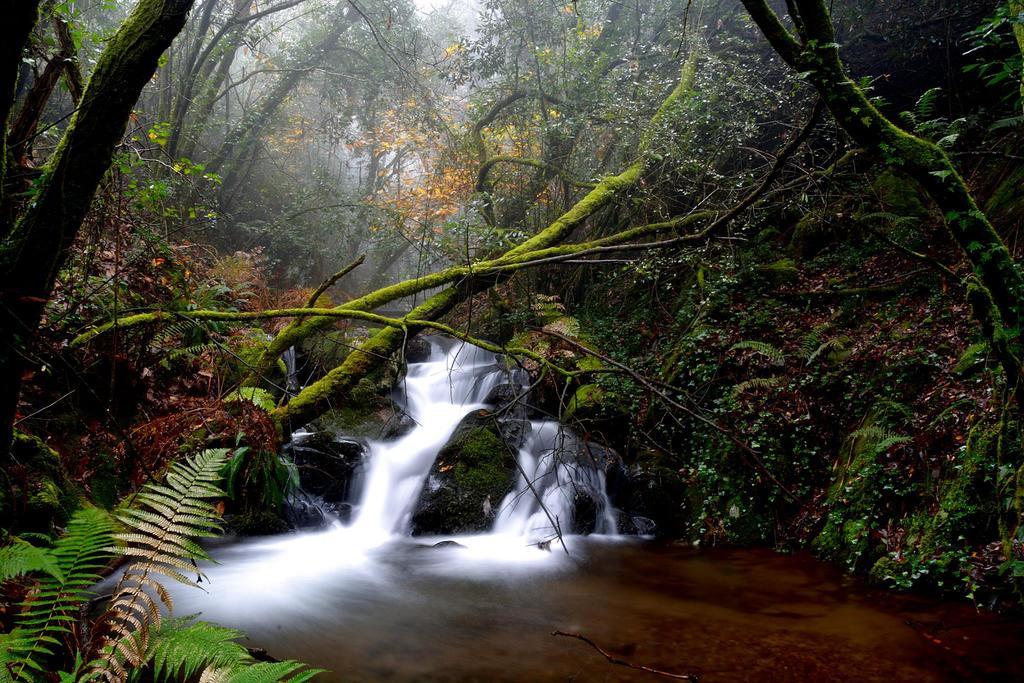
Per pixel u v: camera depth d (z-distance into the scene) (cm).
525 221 1134
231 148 1616
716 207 923
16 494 328
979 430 489
